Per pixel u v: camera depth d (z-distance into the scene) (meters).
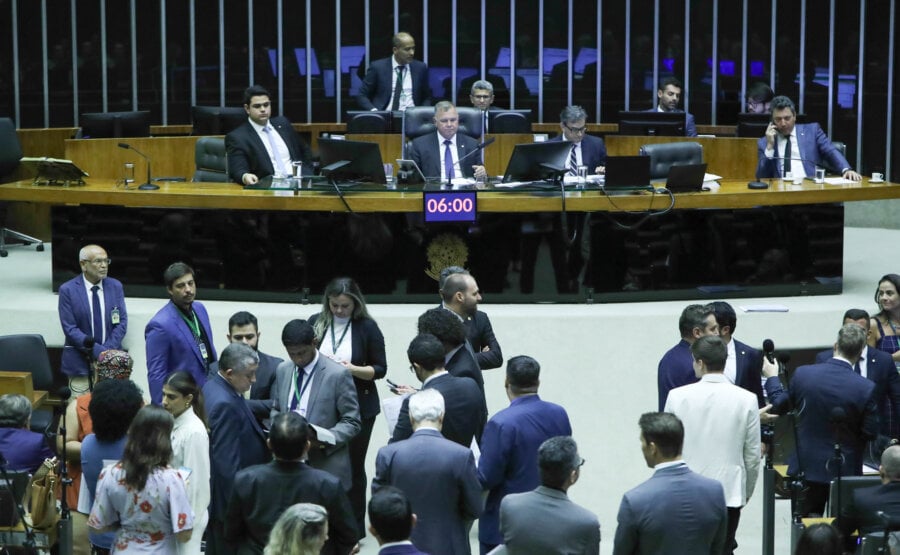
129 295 18.47
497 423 11.47
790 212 18.59
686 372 12.96
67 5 29.39
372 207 17.48
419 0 29.81
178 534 10.39
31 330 17.72
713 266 18.41
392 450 10.93
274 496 10.11
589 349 17.20
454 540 10.86
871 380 14.30
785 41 28.73
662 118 23.55
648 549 9.81
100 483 10.42
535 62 29.84
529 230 17.92
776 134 20.72
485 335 14.27
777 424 13.86
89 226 18.59
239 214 18.05
